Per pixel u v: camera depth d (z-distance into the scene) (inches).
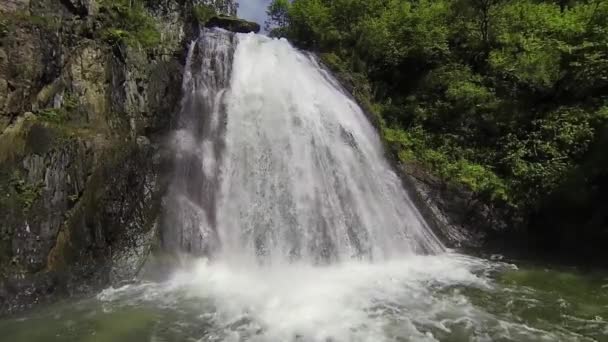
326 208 531.5
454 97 692.1
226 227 495.5
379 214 556.4
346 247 508.7
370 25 778.2
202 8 901.8
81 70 475.8
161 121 544.7
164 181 495.2
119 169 457.7
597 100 599.5
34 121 414.3
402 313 364.8
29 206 380.8
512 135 641.0
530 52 673.0
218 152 544.1
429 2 855.7
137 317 350.6
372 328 337.7
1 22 406.6
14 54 409.4
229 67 647.8
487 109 674.2
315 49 864.9
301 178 543.8
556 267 498.9
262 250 482.0
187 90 595.5
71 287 388.2
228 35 692.1
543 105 649.0
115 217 438.9
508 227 587.8
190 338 320.2
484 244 575.8
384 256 516.4
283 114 589.9
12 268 362.0
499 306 384.5
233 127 562.9
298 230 504.1
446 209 601.9
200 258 465.4
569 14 695.1
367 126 664.4
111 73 500.7
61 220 398.6
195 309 366.3
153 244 452.4
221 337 322.0
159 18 617.9
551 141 604.4
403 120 714.8
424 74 752.3
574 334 334.0
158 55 573.9
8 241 364.2
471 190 605.3
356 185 571.8
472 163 643.5
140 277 426.3
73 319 347.3
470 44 755.4
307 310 366.3
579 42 624.4
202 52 635.5
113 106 491.5
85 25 494.3
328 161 575.2
